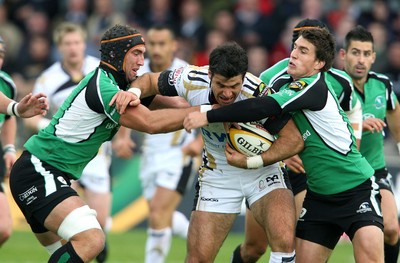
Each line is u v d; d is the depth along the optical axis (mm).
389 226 22500
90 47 43812
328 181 19688
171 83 19531
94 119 19062
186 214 36531
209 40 43906
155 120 18781
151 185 28750
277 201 19453
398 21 46000
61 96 28703
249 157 19203
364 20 45156
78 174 19688
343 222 19641
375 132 23422
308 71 19406
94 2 47656
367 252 19109
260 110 18531
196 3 47625
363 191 19688
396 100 23875
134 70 19516
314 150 19547
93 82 18984
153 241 27484
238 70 18188
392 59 41875
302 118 19406
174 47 28188
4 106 20078
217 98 18812
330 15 45688
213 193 19938
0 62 23422
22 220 37062
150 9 47594
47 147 19234
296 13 46469
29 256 30266
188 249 19797
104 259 26984
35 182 19078
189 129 18594
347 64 23234
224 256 31219
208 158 20031
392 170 36250
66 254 18484
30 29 47625
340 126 19516
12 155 24406
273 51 45594
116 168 37125
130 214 37156
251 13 46562
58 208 18766
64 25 28875
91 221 18828
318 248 19875
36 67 45375
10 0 49281
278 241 19109
